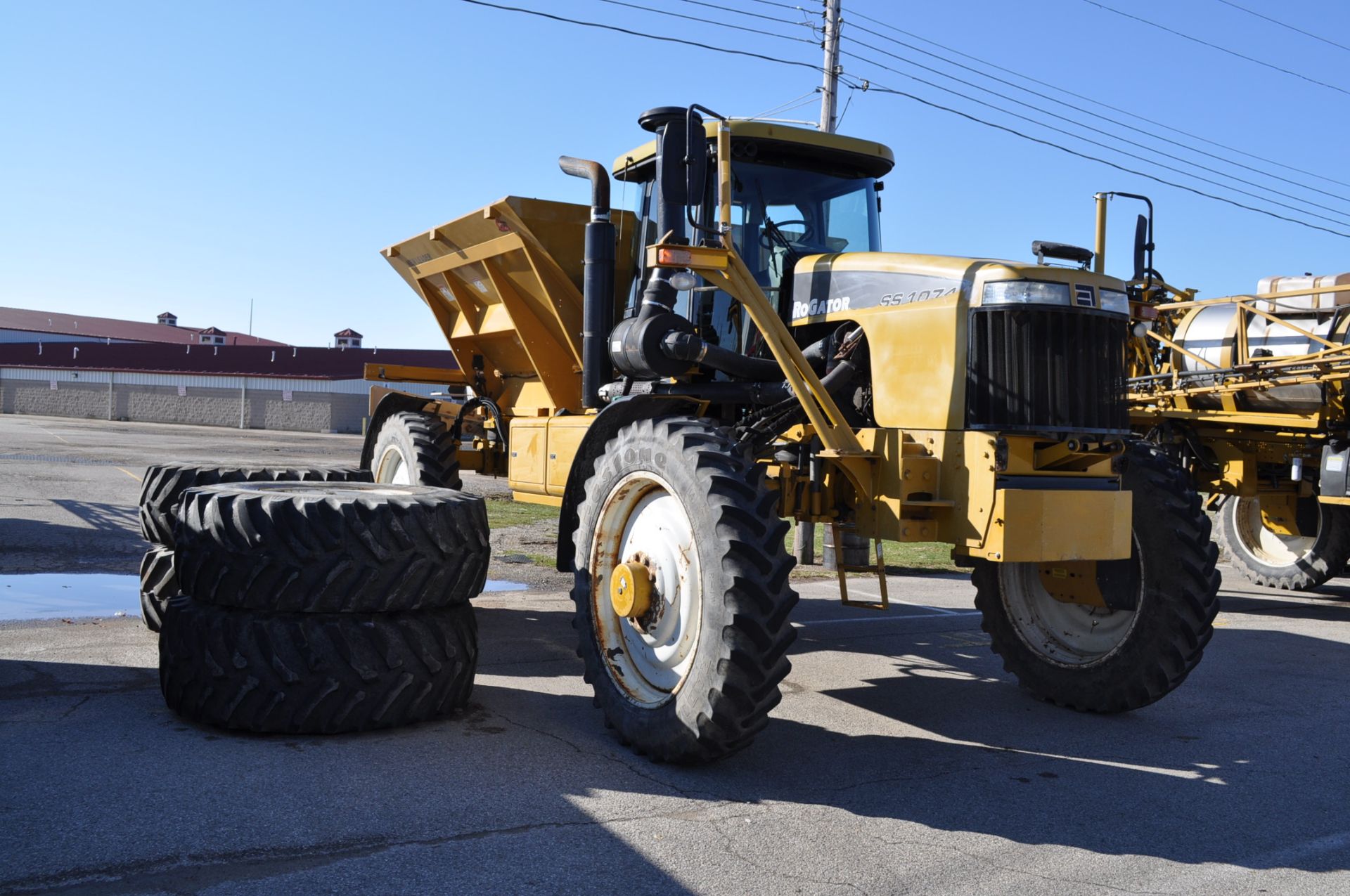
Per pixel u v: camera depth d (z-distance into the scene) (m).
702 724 3.96
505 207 6.63
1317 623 8.30
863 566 10.51
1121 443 4.68
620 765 4.13
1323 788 4.18
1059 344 4.57
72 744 4.00
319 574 4.24
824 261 5.41
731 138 5.66
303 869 3.00
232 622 4.22
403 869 3.04
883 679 5.92
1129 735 4.90
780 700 4.04
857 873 3.21
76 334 77.06
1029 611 5.63
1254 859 3.44
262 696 4.17
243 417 47.81
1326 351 8.61
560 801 3.67
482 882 2.98
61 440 27.09
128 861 2.99
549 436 6.57
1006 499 4.34
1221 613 8.73
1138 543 5.07
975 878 3.21
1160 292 10.05
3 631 5.98
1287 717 5.29
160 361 54.44
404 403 8.77
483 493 16.83
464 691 4.68
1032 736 4.85
